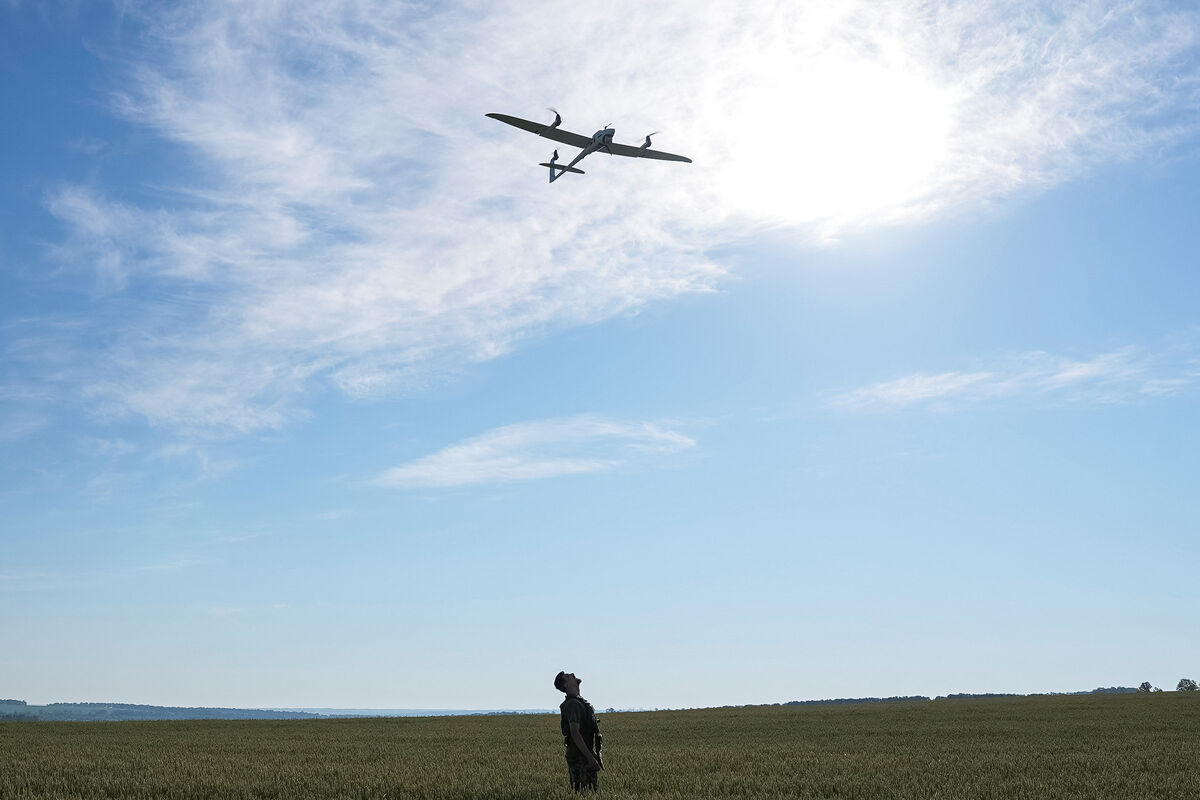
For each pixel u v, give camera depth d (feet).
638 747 110.11
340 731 161.79
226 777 66.49
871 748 102.47
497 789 58.39
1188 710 186.09
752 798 55.88
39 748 108.27
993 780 64.49
